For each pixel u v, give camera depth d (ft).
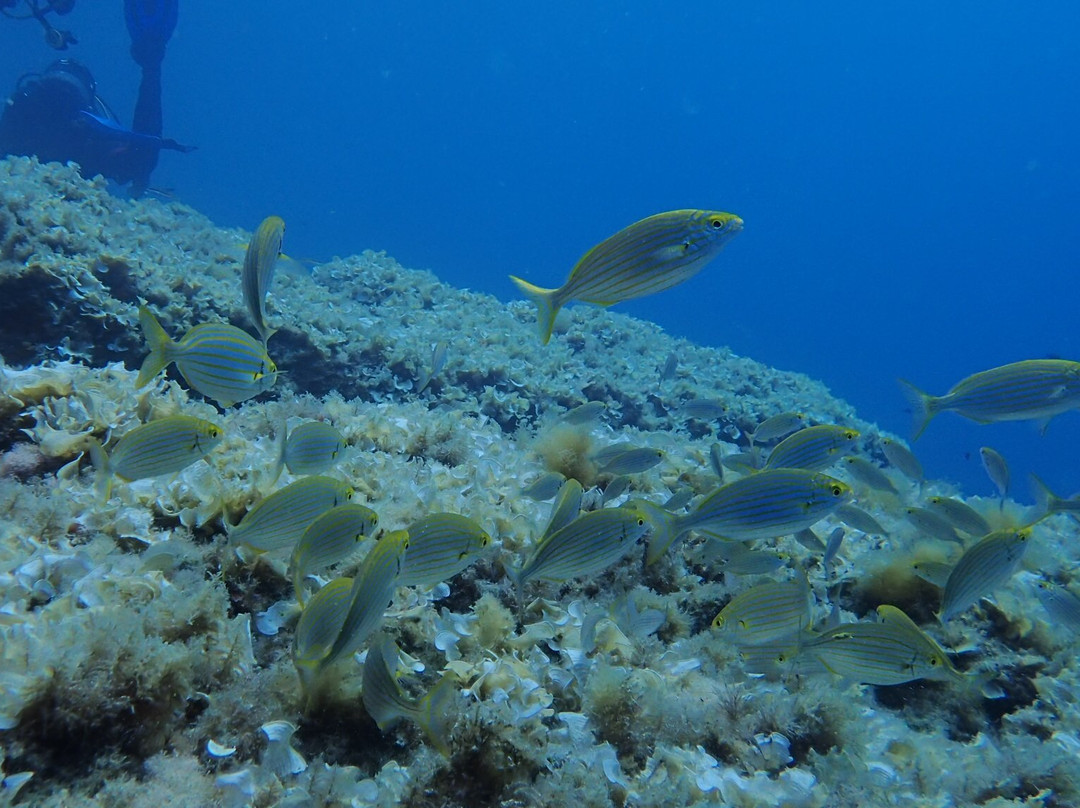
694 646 4.22
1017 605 4.80
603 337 12.24
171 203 13.07
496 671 3.51
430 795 3.08
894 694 4.54
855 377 129.90
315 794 2.97
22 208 7.13
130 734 2.91
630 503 4.71
